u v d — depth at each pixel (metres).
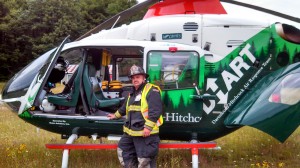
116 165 5.10
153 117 4.04
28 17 40.22
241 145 6.26
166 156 5.55
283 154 5.82
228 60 4.90
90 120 4.84
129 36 5.13
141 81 4.22
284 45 4.90
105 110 5.14
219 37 4.95
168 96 4.75
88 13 45.59
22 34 40.41
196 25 4.97
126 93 5.80
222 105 4.83
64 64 5.53
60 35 39.53
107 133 4.96
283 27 4.89
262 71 4.92
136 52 5.89
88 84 4.97
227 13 5.24
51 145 4.65
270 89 4.59
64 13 40.62
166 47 4.78
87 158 5.42
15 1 45.88
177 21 5.02
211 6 5.21
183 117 4.76
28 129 7.88
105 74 5.86
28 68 5.01
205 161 5.50
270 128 4.35
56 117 4.89
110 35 5.23
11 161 5.14
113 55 6.03
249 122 4.39
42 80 4.50
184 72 4.74
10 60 40.09
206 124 4.82
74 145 4.62
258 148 6.08
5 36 39.97
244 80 4.89
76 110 5.07
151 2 5.48
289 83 4.50
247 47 4.91
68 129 4.98
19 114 4.73
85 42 4.95
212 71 4.86
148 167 4.21
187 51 4.77
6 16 40.12
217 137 4.98
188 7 5.23
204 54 4.80
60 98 5.05
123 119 4.80
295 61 4.90
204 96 4.73
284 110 4.38
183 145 4.54
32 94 4.54
